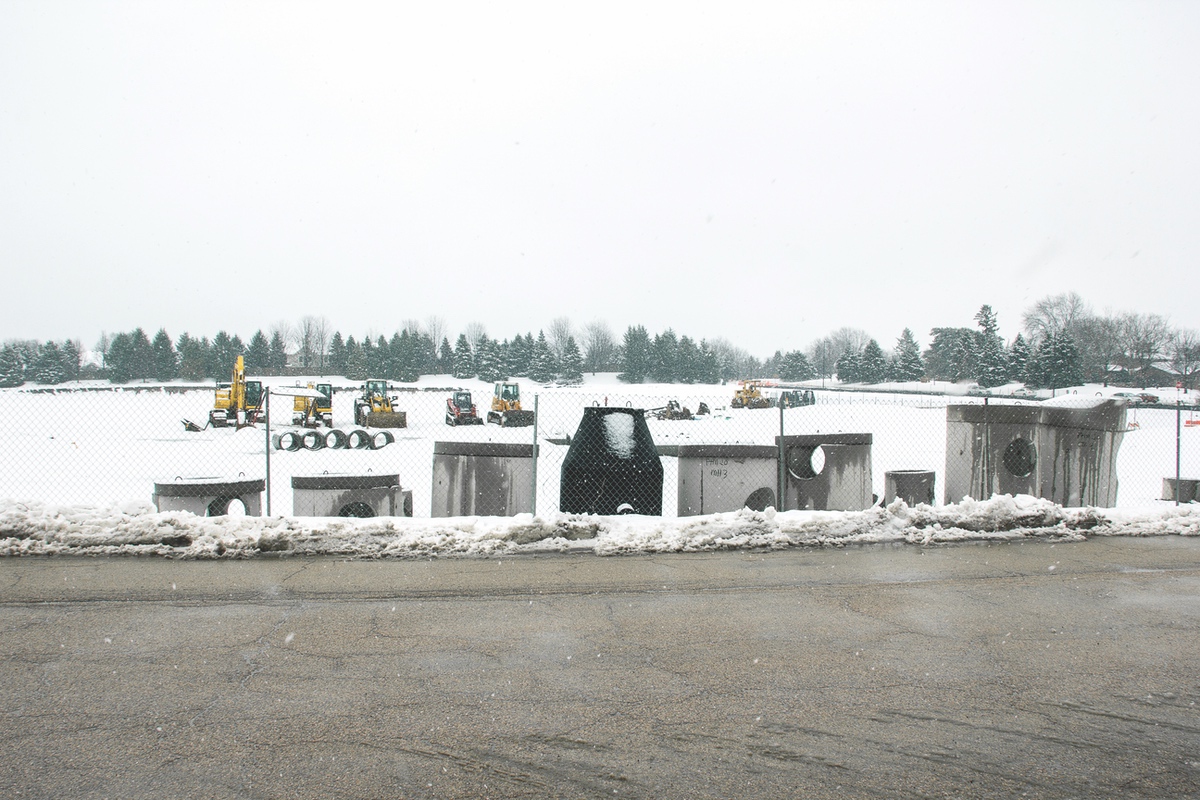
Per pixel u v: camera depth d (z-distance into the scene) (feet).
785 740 11.67
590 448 31.17
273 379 356.79
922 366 322.14
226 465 74.43
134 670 14.34
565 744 11.48
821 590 20.56
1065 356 233.76
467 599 19.42
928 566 23.47
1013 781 10.49
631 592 20.22
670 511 42.68
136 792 10.04
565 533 25.95
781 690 13.62
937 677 14.30
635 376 390.42
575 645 15.94
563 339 441.27
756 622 17.65
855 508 33.24
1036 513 28.94
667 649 15.75
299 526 25.07
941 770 10.77
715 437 99.40
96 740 11.51
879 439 100.42
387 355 380.17
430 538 24.98
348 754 11.12
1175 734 11.98
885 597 19.89
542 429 129.90
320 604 18.85
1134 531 28.84
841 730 12.03
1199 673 14.64
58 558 23.49
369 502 30.45
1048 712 12.78
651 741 11.61
